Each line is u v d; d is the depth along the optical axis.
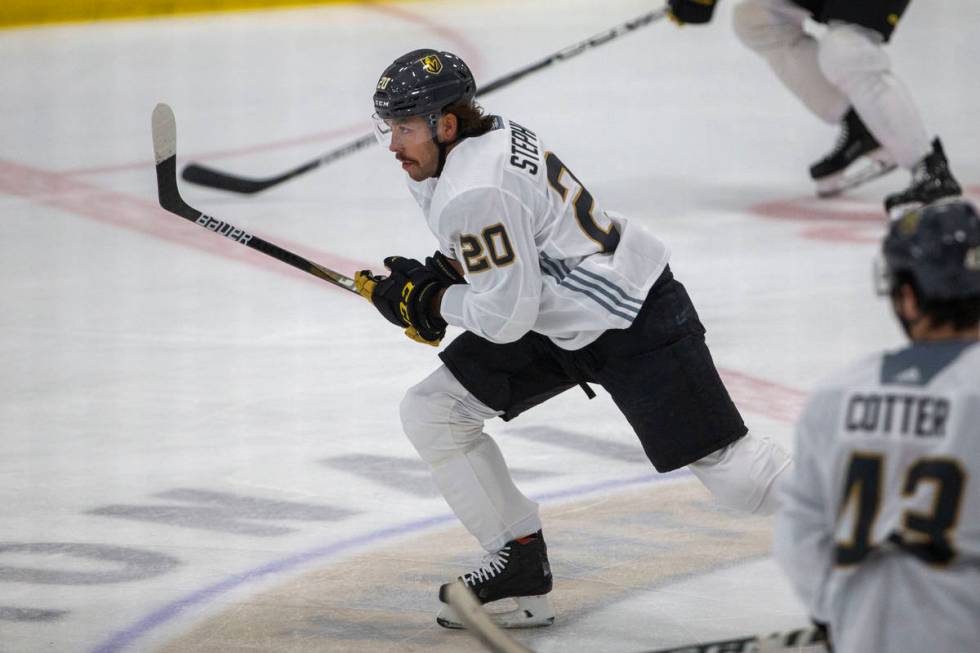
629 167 29.34
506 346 11.11
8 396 17.80
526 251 10.28
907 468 6.68
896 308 7.09
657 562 12.55
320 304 21.47
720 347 18.69
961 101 33.19
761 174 28.53
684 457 10.88
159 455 15.73
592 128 32.66
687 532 13.21
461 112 10.48
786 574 7.24
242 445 15.97
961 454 6.52
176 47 42.75
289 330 20.28
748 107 33.97
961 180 26.73
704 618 11.42
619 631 11.27
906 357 6.86
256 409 17.14
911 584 6.66
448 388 11.21
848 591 6.86
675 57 39.34
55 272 23.47
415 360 18.91
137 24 46.25
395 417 16.80
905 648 6.67
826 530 7.07
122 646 11.22
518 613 11.47
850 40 23.08
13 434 16.47
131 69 40.12
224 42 43.38
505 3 47.94
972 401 6.54
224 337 20.03
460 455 11.29
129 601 12.07
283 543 13.27
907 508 6.62
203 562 12.88
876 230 24.27
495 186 10.14
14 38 44.44
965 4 44.28
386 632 11.36
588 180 28.42
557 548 12.95
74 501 14.45
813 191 27.17
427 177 10.78
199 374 18.48
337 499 14.37
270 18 46.75
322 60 40.66
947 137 30.12
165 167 11.65
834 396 6.98
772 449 10.93
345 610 11.80
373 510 14.05
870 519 6.74
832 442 6.93
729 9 44.44
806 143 30.75
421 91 10.29
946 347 6.82
